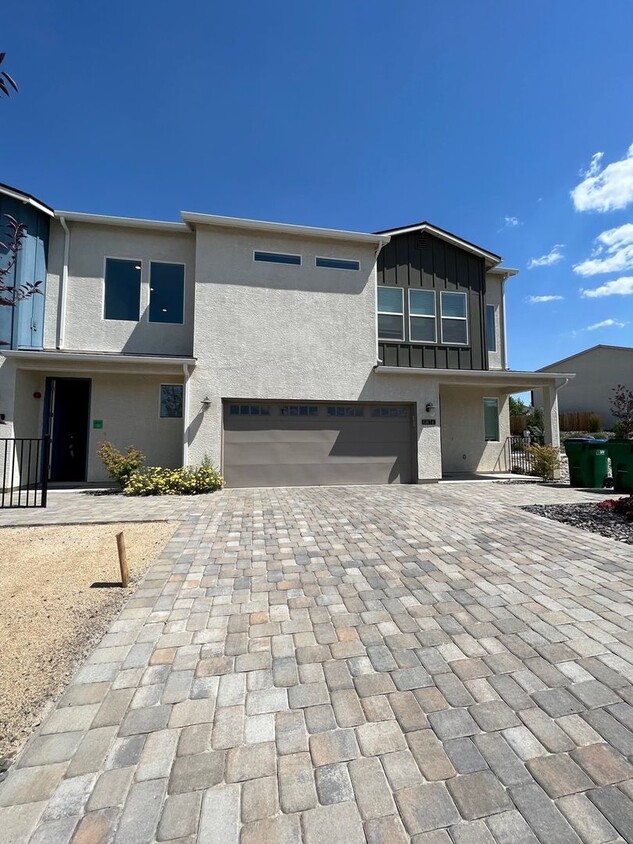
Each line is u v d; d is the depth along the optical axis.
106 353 9.46
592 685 2.20
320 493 8.64
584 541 4.85
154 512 6.55
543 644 2.61
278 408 9.97
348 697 2.11
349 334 10.36
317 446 10.09
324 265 10.44
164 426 10.18
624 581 3.62
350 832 1.38
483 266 12.21
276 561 4.23
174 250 10.55
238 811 1.46
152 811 1.46
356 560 4.25
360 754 1.73
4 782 1.57
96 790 1.54
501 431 13.16
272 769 1.65
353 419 10.34
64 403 10.18
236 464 9.66
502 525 5.65
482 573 3.85
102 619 2.95
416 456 10.45
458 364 11.65
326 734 1.85
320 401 10.10
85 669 2.33
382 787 1.56
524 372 10.92
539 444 12.70
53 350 9.49
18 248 2.57
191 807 1.48
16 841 1.34
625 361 25.42
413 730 1.87
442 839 1.36
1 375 8.75
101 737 1.82
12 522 5.80
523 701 2.07
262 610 3.12
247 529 5.50
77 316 10.02
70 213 9.80
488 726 1.90
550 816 1.44
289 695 2.13
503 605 3.18
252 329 9.83
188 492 8.57
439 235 11.80
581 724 1.90
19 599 3.28
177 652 2.53
